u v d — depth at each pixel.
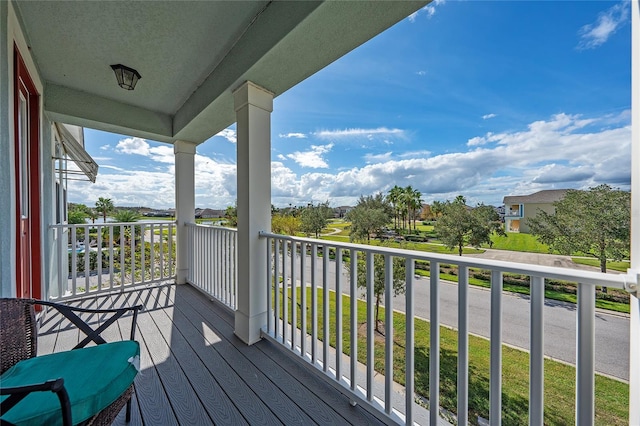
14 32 1.79
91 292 3.41
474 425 1.64
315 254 1.89
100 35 2.15
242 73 2.15
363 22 1.63
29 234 2.45
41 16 1.94
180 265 3.99
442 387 1.97
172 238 4.31
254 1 1.85
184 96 3.19
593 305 0.89
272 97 2.43
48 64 2.54
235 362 2.00
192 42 2.24
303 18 1.59
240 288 2.38
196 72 2.67
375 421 1.47
